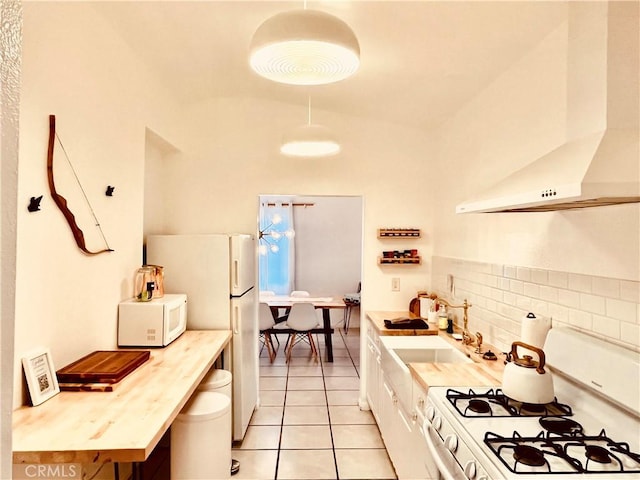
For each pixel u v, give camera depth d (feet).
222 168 12.06
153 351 8.07
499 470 4.00
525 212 7.00
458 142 10.48
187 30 7.77
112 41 7.71
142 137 9.12
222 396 7.71
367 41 7.54
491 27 6.65
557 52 6.41
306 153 10.43
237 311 10.04
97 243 7.30
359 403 12.32
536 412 5.40
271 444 10.03
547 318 6.59
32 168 5.56
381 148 12.39
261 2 6.75
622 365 4.81
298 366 16.25
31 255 5.55
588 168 3.91
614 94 4.92
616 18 4.93
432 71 8.50
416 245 12.49
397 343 9.33
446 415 5.42
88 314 7.05
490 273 8.56
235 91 11.45
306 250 23.11
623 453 4.30
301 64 5.76
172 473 6.98
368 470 8.93
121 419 5.03
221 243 10.07
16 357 5.33
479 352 8.04
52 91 5.96
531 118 7.14
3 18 1.48
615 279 5.23
